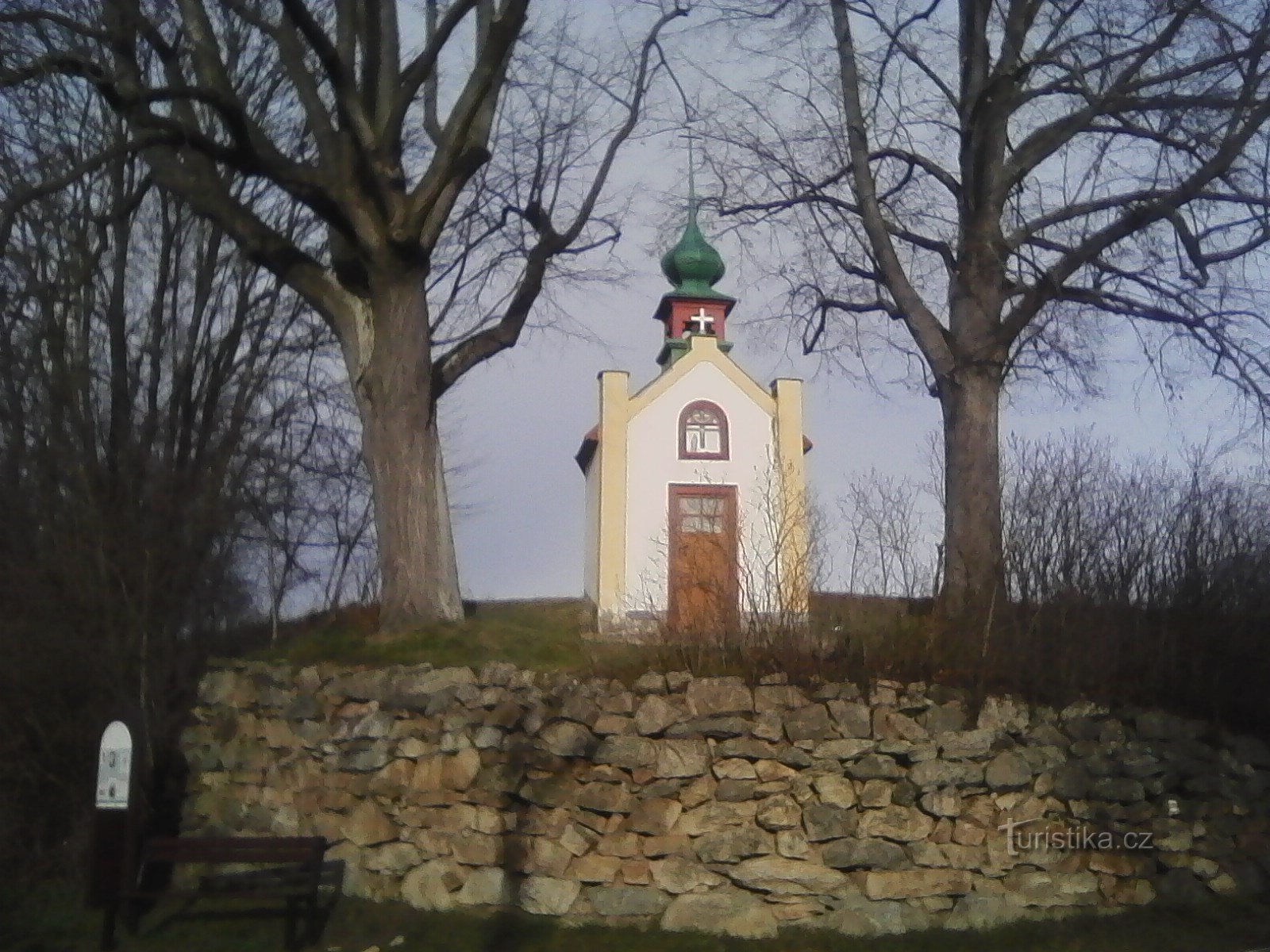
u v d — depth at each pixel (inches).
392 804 416.8
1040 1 541.3
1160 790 405.1
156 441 652.1
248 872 436.5
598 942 360.5
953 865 378.6
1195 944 361.4
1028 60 531.8
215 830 473.1
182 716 518.0
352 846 421.7
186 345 722.8
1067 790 394.9
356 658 469.7
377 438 520.4
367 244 515.8
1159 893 394.6
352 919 395.9
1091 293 540.1
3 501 567.5
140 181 640.4
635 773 381.7
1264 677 436.5
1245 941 363.9
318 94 556.1
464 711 411.5
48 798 492.7
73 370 627.2
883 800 379.9
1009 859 383.6
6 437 598.5
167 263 715.4
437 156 519.5
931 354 546.6
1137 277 538.6
